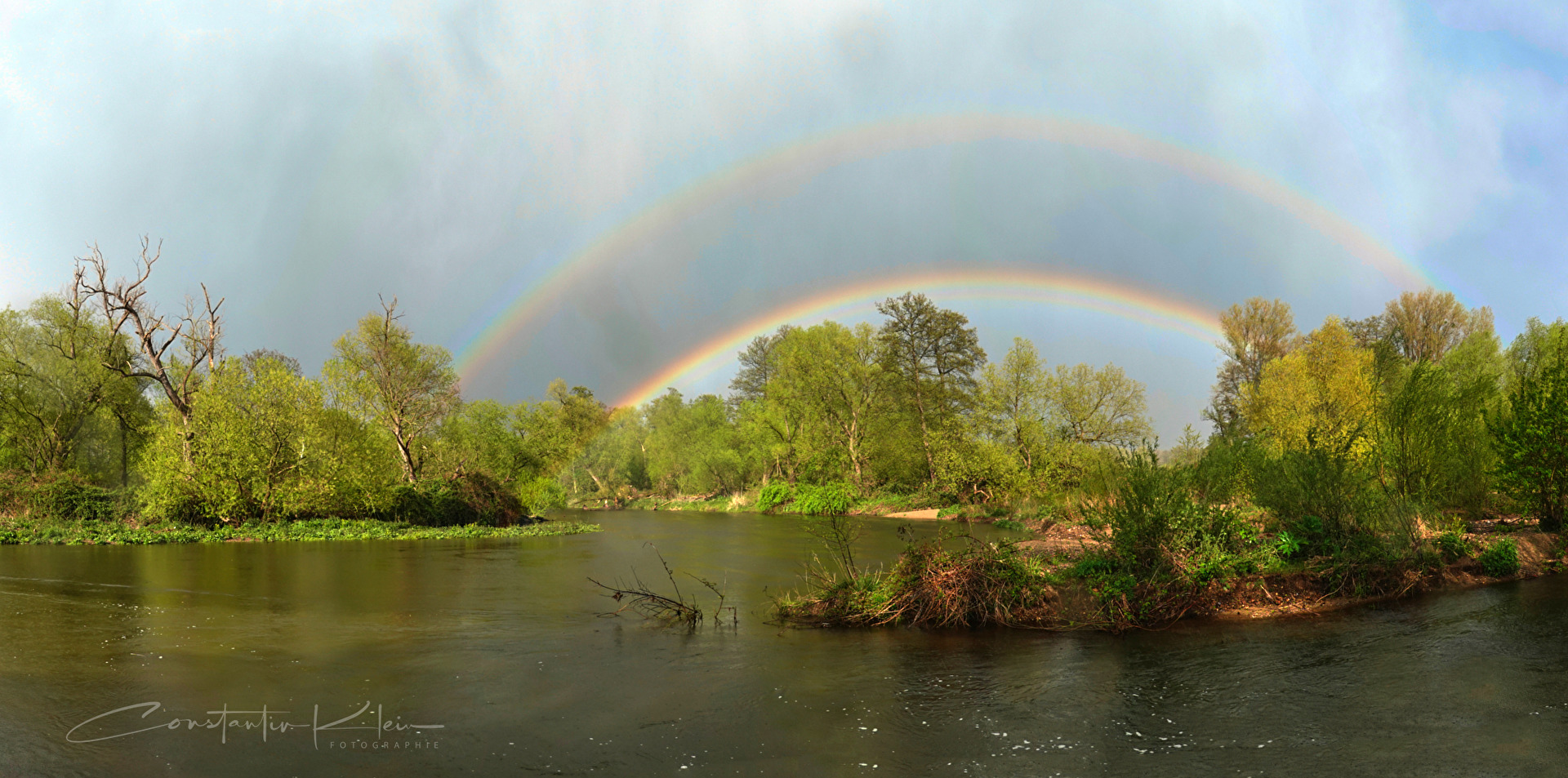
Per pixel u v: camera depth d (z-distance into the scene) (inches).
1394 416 749.3
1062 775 214.8
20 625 407.5
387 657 348.2
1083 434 2046.0
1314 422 1154.0
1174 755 231.3
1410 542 553.6
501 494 1521.9
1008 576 441.7
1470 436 788.0
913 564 453.7
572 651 364.2
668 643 384.8
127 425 1606.8
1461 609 470.0
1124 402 2032.5
